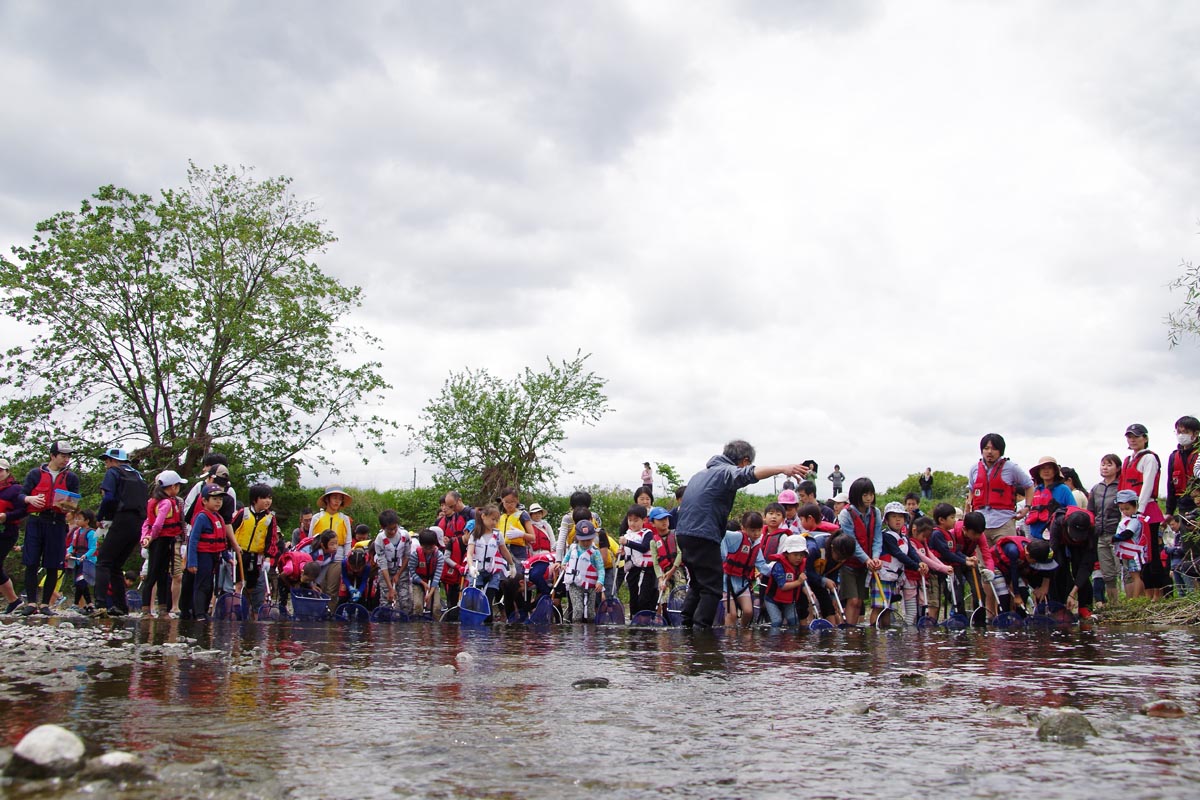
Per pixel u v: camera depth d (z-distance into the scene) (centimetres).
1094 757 216
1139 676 398
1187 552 878
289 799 174
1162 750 224
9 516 997
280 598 1264
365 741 234
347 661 474
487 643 635
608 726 262
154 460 2634
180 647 526
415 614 1144
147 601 1071
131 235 2630
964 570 1003
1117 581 1023
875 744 235
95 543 1507
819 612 997
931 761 212
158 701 304
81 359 2633
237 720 265
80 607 1262
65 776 180
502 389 2786
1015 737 245
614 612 1073
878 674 412
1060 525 938
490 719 274
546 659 496
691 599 880
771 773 200
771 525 978
